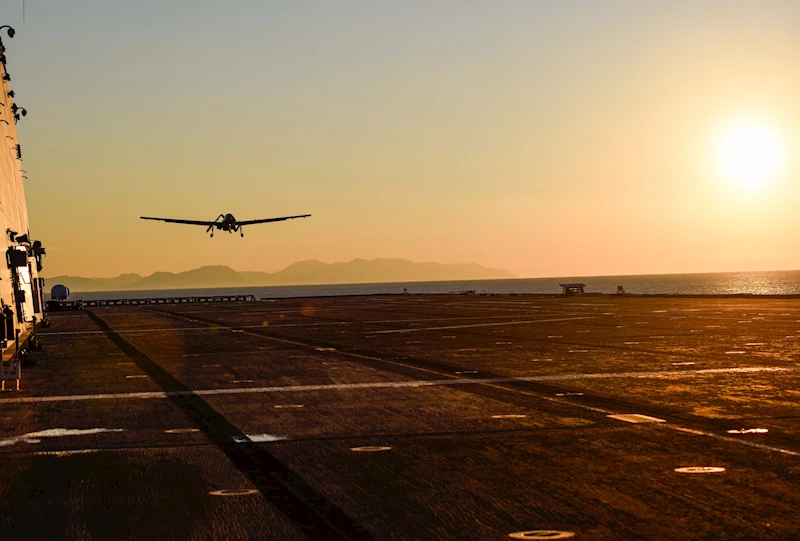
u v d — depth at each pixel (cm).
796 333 2869
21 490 828
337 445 1051
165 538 659
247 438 1113
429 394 1531
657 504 730
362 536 656
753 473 843
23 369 2189
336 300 9362
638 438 1050
